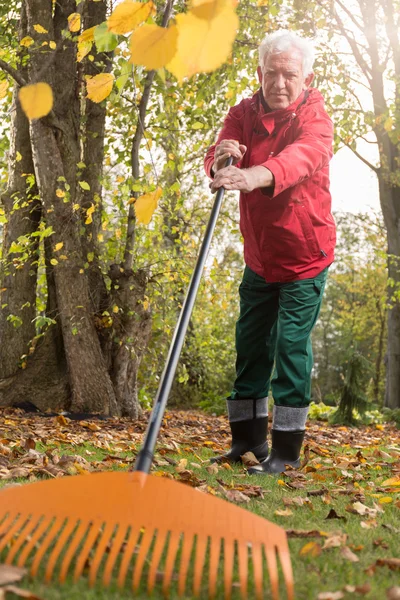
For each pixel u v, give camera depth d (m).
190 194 11.77
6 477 2.97
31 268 8.63
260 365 3.86
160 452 4.34
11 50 8.11
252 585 1.53
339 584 1.58
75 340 8.03
